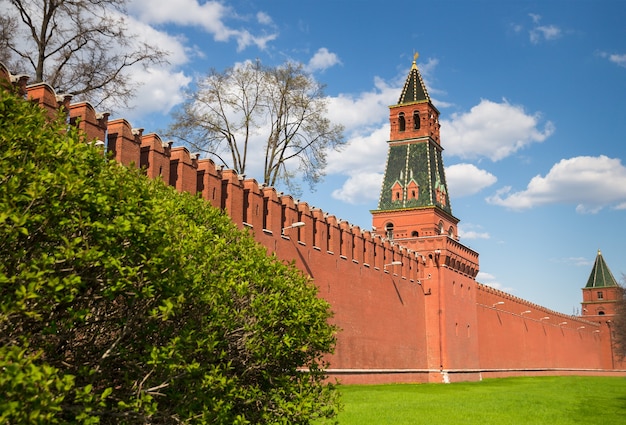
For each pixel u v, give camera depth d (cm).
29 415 730
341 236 4525
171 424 1131
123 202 979
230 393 1178
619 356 12400
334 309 4278
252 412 1333
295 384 1375
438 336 5859
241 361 1329
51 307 900
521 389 5047
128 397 1034
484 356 6969
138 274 990
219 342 1188
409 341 5481
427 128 7094
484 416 2794
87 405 871
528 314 8706
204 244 1227
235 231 1622
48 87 2281
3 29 3425
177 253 1048
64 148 941
